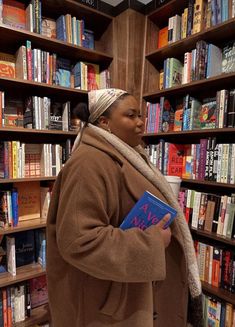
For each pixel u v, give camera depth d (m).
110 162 0.82
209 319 1.68
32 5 1.76
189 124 1.85
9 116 1.93
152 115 2.11
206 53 1.73
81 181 0.75
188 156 1.98
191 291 1.05
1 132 1.91
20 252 1.93
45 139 2.14
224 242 1.68
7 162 1.75
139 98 2.14
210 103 1.81
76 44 1.98
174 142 2.16
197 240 1.80
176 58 2.08
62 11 2.00
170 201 0.97
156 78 2.21
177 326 1.01
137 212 0.79
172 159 1.97
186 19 1.84
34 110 1.86
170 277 0.99
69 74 2.13
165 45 2.08
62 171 0.86
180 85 1.83
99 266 0.70
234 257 1.56
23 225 1.84
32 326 1.83
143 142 2.17
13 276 1.79
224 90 1.62
